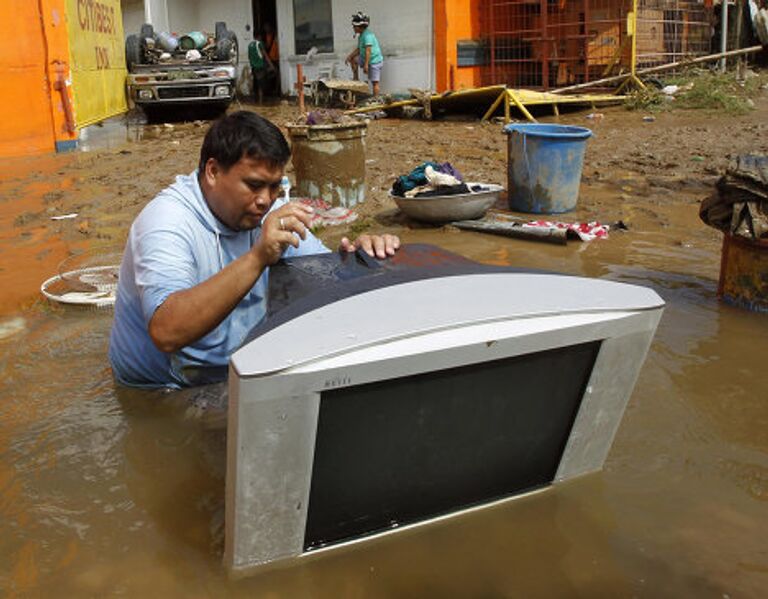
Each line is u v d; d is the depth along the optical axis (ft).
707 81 44.88
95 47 44.04
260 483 5.65
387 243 8.10
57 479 7.98
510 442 6.85
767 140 30.94
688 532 6.97
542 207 20.24
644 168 26.07
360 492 6.34
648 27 48.98
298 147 20.88
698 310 12.98
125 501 7.57
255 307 9.44
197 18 65.46
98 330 12.45
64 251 17.70
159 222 8.29
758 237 12.45
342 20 55.01
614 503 7.36
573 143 19.65
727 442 8.59
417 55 50.42
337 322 5.63
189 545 6.86
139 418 9.17
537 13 49.44
